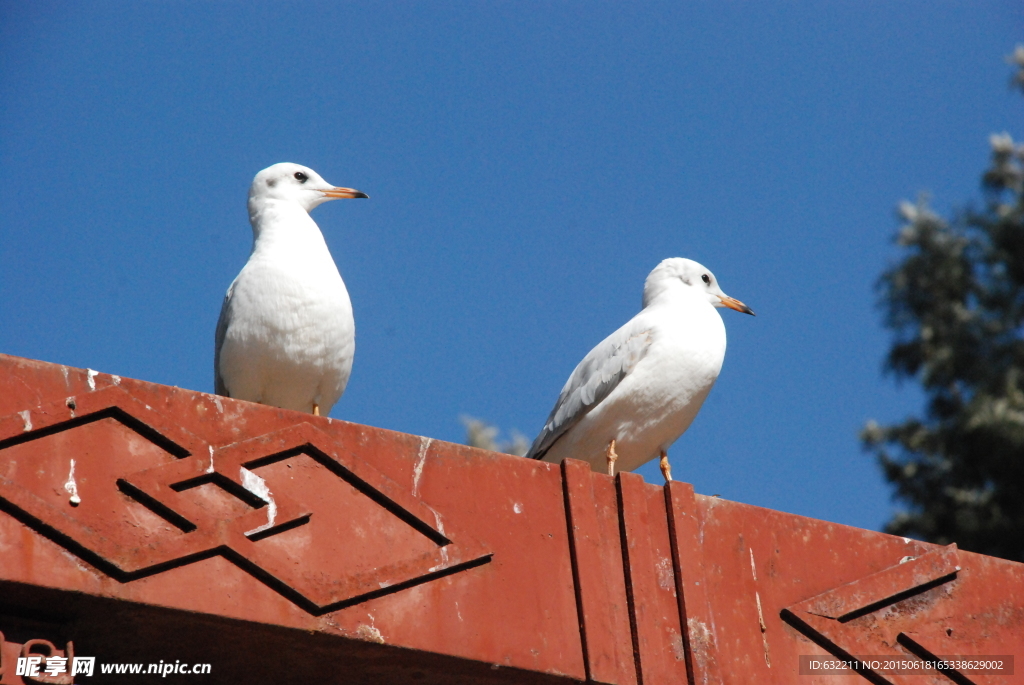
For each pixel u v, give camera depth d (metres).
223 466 10.92
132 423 10.82
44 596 10.06
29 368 10.68
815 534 13.60
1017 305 34.94
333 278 15.16
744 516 13.38
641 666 12.05
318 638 10.80
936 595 13.77
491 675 11.57
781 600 13.09
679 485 13.13
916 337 35.44
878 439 34.88
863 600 13.32
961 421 33.06
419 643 11.17
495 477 12.26
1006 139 36.91
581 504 12.48
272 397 15.34
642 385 16.33
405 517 11.52
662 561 12.72
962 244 35.91
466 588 11.59
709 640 12.45
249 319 14.88
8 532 10.04
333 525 11.18
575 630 11.96
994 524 31.69
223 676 11.26
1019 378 33.72
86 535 10.20
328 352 15.03
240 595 10.61
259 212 16.67
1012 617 13.89
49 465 10.42
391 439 11.89
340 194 17.06
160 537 10.49
